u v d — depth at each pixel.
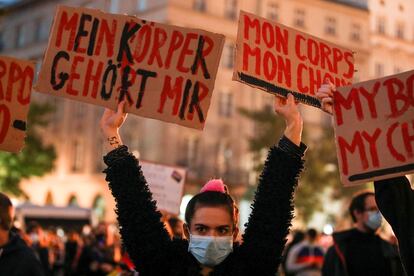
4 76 4.76
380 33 56.09
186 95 4.30
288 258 11.52
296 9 52.22
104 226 14.54
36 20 57.22
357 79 54.31
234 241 3.75
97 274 13.53
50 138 53.69
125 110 4.29
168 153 43.97
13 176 40.16
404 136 4.23
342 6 54.25
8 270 5.32
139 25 4.37
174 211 9.58
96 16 4.38
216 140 46.66
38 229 15.51
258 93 48.69
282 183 3.65
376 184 4.28
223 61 47.91
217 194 3.67
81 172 51.38
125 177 3.74
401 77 4.28
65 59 4.34
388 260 6.29
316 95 4.52
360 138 4.31
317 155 40.97
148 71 4.32
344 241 6.42
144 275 3.66
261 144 40.28
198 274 3.61
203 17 46.78
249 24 4.44
